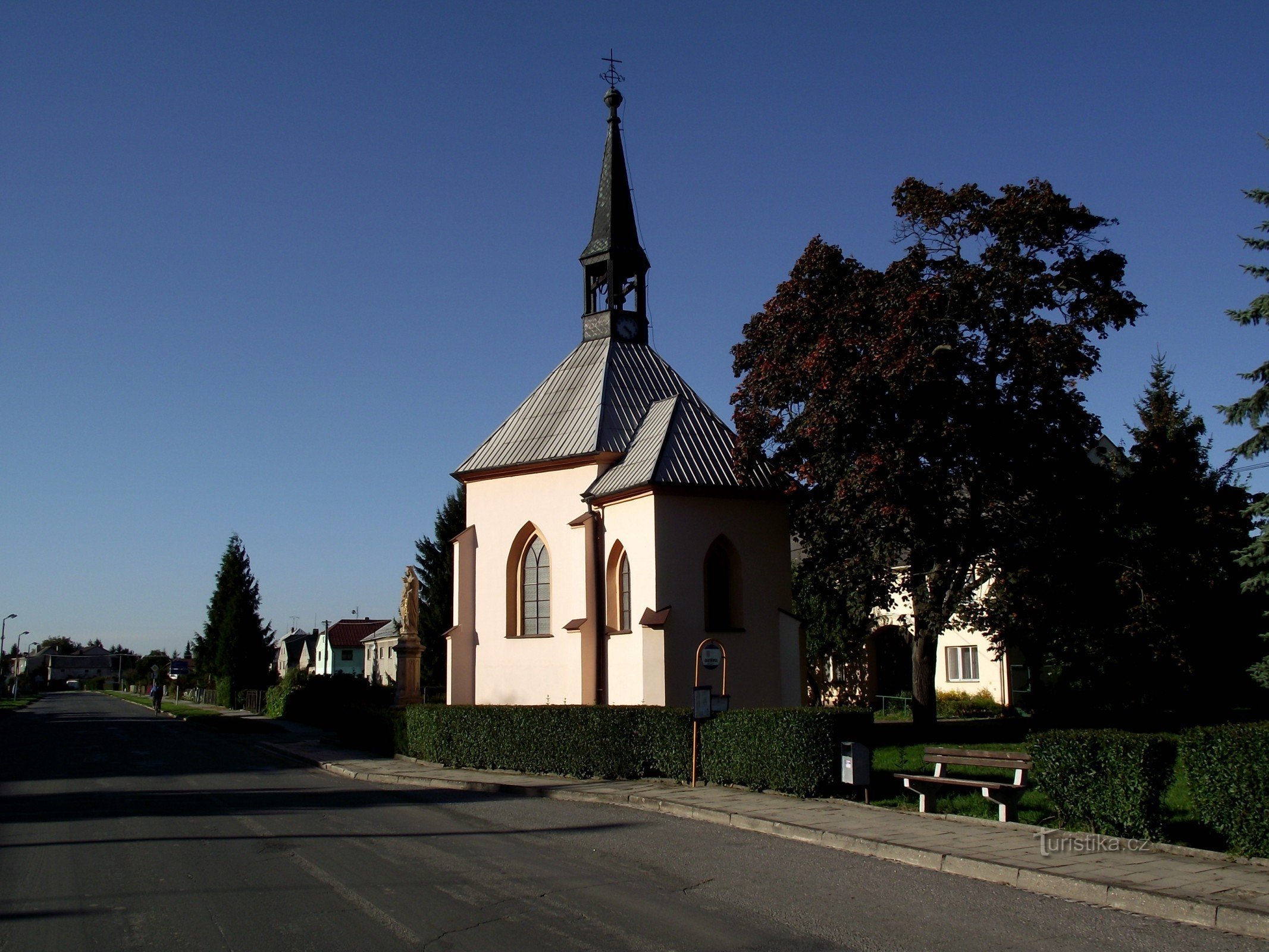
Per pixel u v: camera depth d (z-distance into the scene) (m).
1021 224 23.44
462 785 20.44
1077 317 24.19
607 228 32.91
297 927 9.20
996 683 40.50
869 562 24.59
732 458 27.41
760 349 26.91
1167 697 28.91
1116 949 8.45
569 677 27.66
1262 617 27.11
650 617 24.95
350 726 32.03
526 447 30.09
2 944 8.76
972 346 23.64
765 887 10.81
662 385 31.47
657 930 9.02
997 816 14.20
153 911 9.87
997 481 24.52
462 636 30.03
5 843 13.91
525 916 9.55
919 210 24.59
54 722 52.28
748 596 26.86
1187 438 29.33
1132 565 25.03
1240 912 9.01
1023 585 24.23
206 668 83.50
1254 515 18.77
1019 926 9.16
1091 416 24.34
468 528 30.78
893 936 8.83
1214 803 11.53
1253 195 17.78
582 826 15.09
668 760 19.02
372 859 12.54
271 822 15.71
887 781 17.14
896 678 44.72
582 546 27.88
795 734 16.42
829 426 23.27
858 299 24.47
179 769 25.39
